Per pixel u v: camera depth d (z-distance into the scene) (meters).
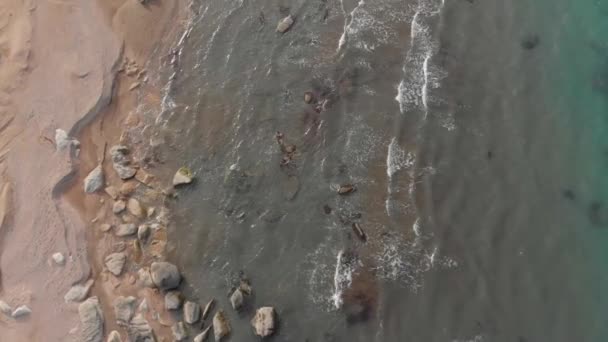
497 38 9.35
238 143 9.06
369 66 9.41
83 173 8.96
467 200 8.16
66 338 7.72
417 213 8.13
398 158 8.59
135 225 8.49
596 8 9.34
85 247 8.36
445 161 8.49
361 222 8.17
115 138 9.25
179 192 8.76
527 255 7.68
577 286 7.43
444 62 9.27
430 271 7.71
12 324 7.88
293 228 8.30
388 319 7.48
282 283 7.91
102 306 7.93
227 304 7.84
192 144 9.12
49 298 8.01
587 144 8.38
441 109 8.89
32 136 9.27
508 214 7.98
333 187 8.49
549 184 8.14
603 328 7.14
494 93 8.91
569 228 7.81
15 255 8.36
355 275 7.81
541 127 8.57
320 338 7.48
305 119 9.11
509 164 8.35
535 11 9.47
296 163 8.77
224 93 9.53
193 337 7.64
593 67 8.91
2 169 9.02
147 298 7.95
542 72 8.97
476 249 7.79
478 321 7.32
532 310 7.32
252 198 8.60
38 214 8.62
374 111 9.01
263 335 7.49
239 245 8.27
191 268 8.18
